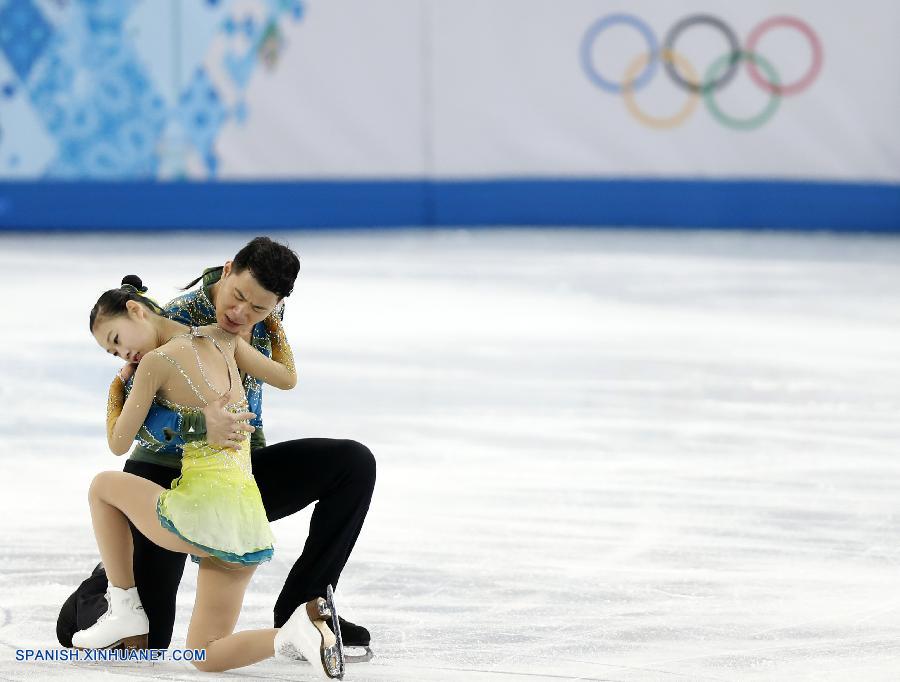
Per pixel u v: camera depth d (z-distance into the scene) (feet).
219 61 157.69
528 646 38.11
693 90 163.32
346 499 36.29
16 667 35.99
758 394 76.23
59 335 90.89
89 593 37.24
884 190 160.97
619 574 45.14
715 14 161.99
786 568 45.91
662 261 135.13
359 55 162.40
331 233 159.74
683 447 63.77
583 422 68.95
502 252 141.59
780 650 37.81
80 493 54.34
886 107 160.04
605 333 95.71
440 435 65.72
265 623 40.22
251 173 160.56
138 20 154.51
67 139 154.71
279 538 48.91
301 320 98.94
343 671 34.24
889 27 158.71
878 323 100.73
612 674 35.81
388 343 90.63
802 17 160.35
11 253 135.74
